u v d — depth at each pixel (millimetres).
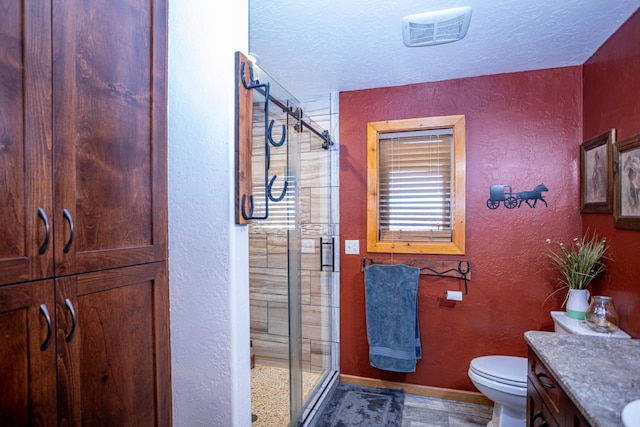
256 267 2189
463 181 2330
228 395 1189
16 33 683
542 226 2223
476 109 2322
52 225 744
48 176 738
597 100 1956
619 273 1747
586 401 934
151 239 1012
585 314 1789
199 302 1217
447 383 2396
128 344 935
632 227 1600
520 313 2262
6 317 670
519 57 2051
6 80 667
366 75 2293
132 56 948
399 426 2064
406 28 1723
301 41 1850
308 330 2676
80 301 807
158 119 1035
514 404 1804
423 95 2422
